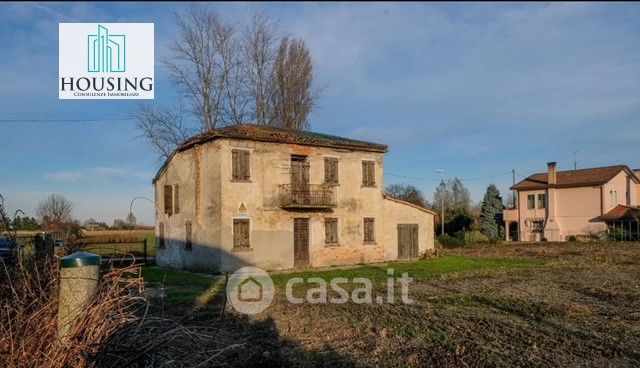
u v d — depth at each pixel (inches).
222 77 1295.5
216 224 805.9
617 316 406.0
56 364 149.6
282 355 293.0
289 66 1341.0
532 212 1983.3
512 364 272.7
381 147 1028.5
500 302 480.4
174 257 935.7
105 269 194.2
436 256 1103.6
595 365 269.9
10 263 209.6
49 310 160.6
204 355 188.2
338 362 279.7
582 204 1836.9
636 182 2003.0
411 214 1075.3
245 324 381.7
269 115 1346.0
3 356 152.6
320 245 919.7
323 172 940.6
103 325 157.6
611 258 1013.8
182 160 923.4
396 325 375.2
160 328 177.0
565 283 635.5
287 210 877.8
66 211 1006.4
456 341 323.3
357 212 985.5
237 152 824.9
